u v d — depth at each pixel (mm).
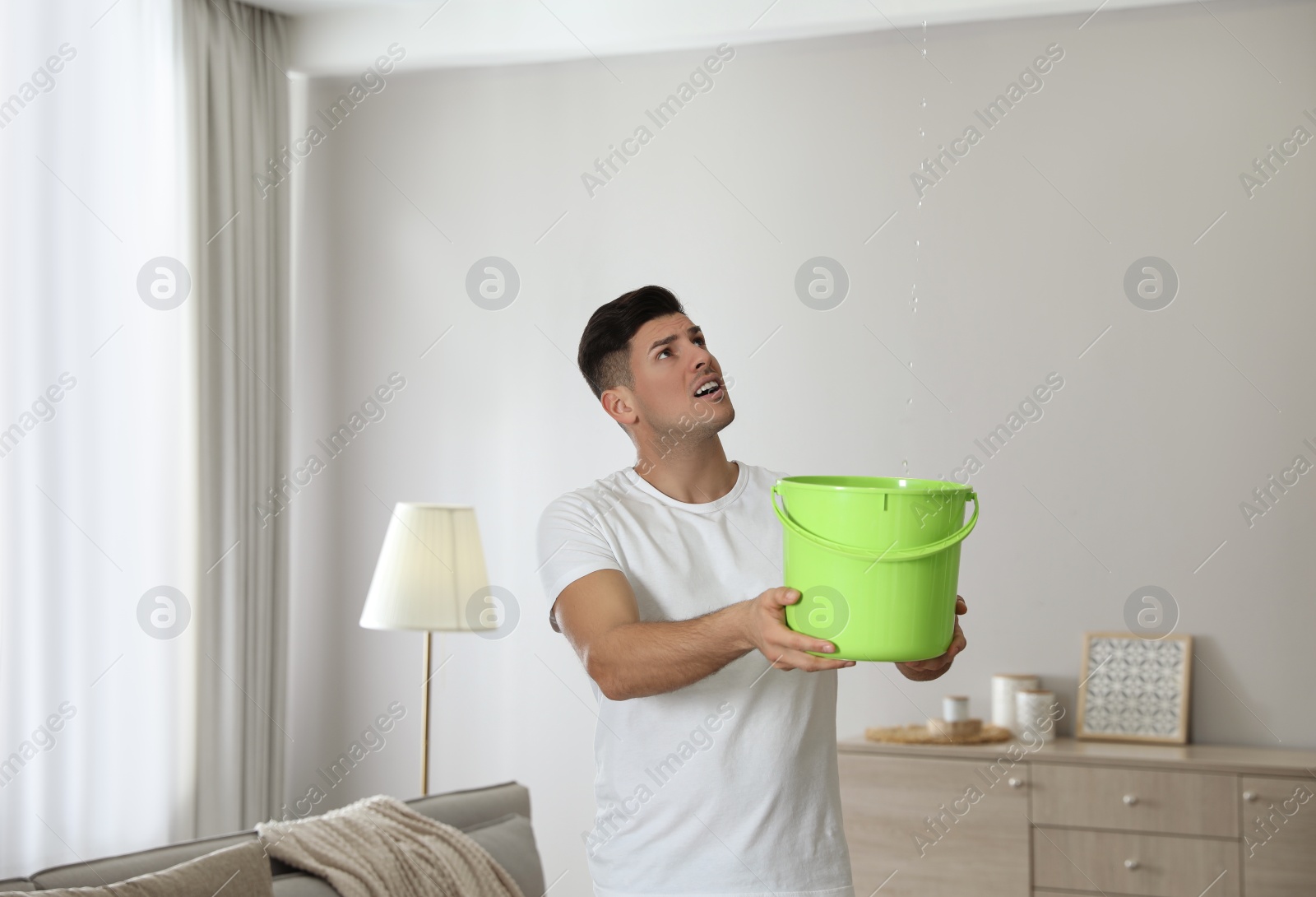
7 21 2705
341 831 1943
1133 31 3125
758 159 3367
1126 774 2686
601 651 1183
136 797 2982
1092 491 3084
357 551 3627
